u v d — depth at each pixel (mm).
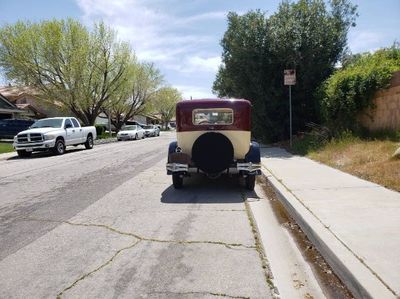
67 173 12594
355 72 13211
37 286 4043
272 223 6297
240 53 18000
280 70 17781
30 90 37156
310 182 8461
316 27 16969
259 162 8859
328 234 4863
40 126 21297
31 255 4922
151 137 45031
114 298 3742
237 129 9008
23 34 33594
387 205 6145
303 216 5773
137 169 13242
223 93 28812
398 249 4277
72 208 7457
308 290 3881
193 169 8859
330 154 11977
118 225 6184
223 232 5727
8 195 9031
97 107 38344
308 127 18156
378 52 14414
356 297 3629
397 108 11391
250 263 4543
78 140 22719
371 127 12859
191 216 6688
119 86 39500
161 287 3949
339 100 13594
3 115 43219
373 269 3793
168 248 5066
